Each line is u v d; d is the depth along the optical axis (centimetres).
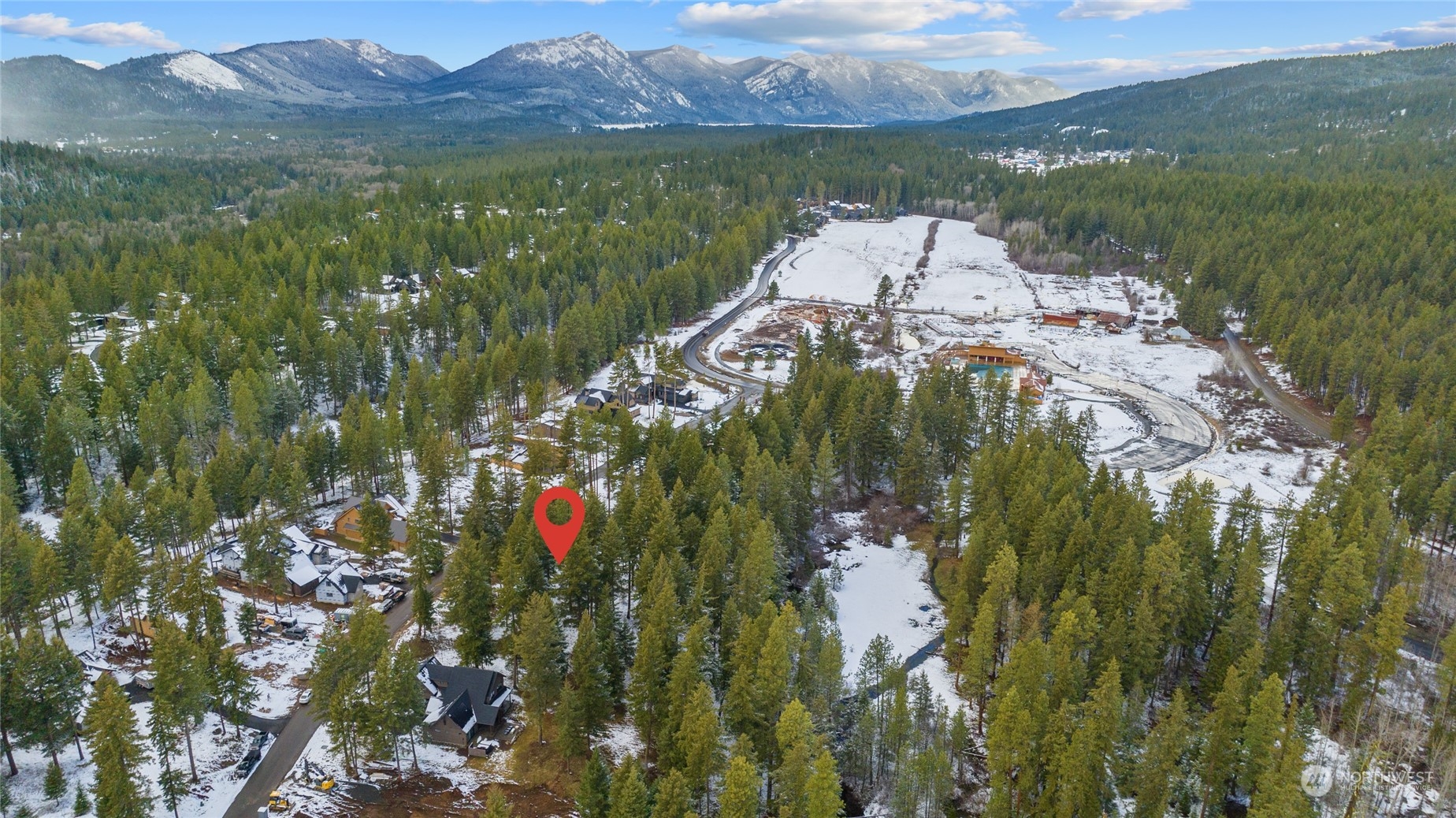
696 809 6262
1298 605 7669
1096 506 8962
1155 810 5756
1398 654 7100
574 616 8438
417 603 8219
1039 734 6262
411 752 6881
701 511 9369
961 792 6638
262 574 8662
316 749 6912
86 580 8106
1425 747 6850
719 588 8088
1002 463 10231
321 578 9056
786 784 5978
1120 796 6306
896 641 8481
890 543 10488
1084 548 8312
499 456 11894
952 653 7956
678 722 6500
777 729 6172
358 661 6950
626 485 9362
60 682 6550
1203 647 8238
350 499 11200
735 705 6700
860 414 11681
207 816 6234
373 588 9181
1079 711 6519
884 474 12112
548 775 6719
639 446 11131
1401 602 6944
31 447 11269
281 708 7388
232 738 7012
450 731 6975
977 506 9725
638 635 7881
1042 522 8531
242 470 10356
